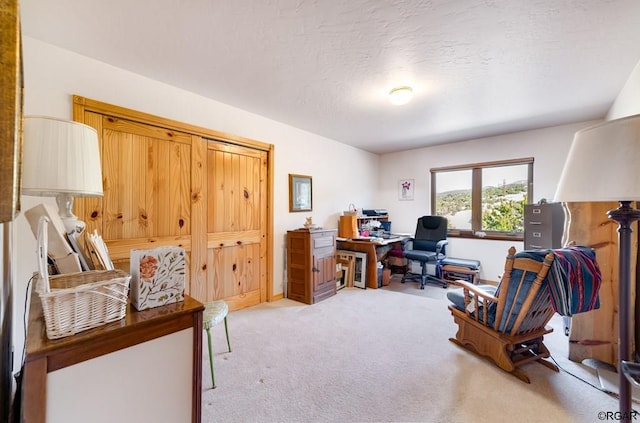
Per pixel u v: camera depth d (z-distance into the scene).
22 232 1.73
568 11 1.54
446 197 4.74
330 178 4.41
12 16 0.54
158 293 0.95
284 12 1.56
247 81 2.41
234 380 1.80
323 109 3.08
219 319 1.84
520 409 1.54
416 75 2.29
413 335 2.46
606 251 1.99
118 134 2.18
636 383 0.97
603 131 0.98
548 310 1.89
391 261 4.94
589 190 0.98
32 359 0.67
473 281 4.02
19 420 0.90
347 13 1.57
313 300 3.35
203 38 1.80
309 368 1.94
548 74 2.26
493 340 1.99
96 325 0.79
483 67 2.16
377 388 1.72
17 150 0.59
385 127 3.77
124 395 0.82
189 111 2.62
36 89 1.82
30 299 1.04
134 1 1.46
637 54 1.97
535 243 3.25
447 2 1.48
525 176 3.97
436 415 1.50
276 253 3.52
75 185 1.19
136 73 2.26
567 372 1.90
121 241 2.20
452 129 3.85
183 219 2.59
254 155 3.24
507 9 1.53
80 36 1.78
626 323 1.07
